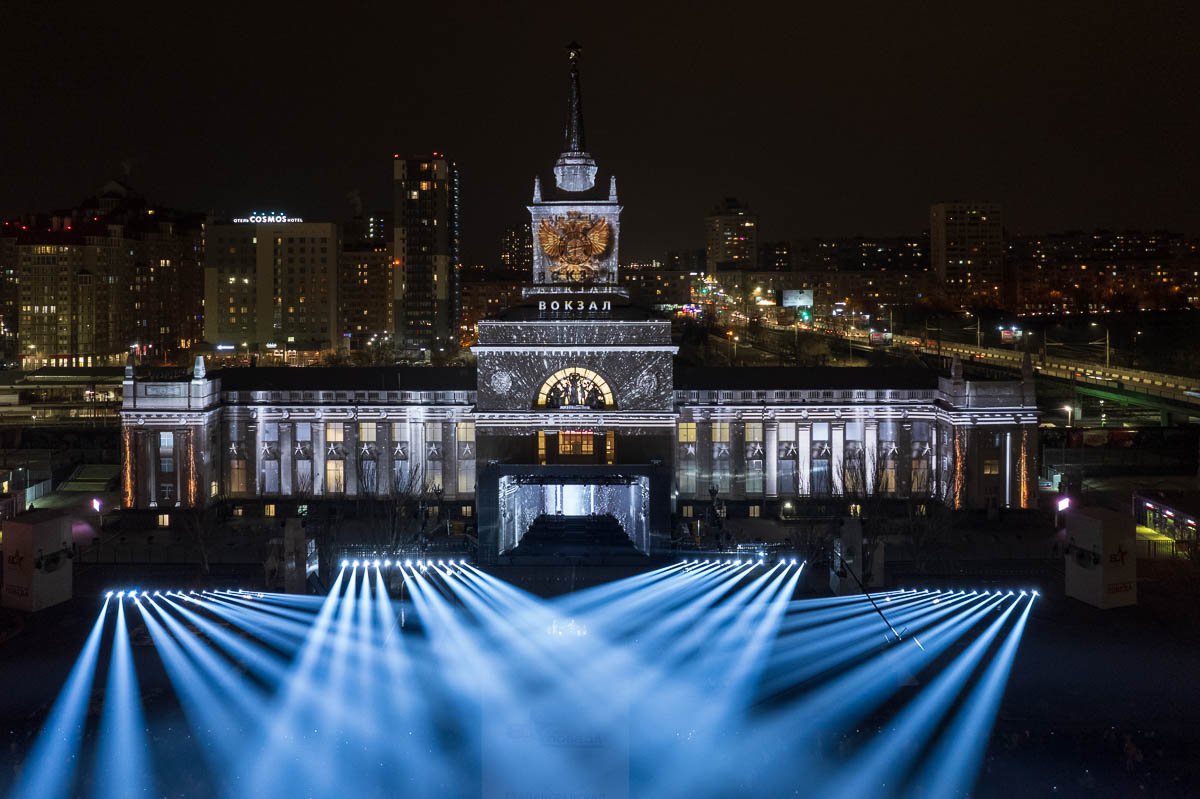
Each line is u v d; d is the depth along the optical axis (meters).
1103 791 82.19
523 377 161.50
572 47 170.62
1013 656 107.44
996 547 149.12
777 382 170.75
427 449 169.00
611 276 168.00
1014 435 162.12
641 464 156.25
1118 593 122.06
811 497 167.50
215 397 167.12
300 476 169.12
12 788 82.81
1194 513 150.00
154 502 163.00
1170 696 98.12
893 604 123.81
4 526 123.62
